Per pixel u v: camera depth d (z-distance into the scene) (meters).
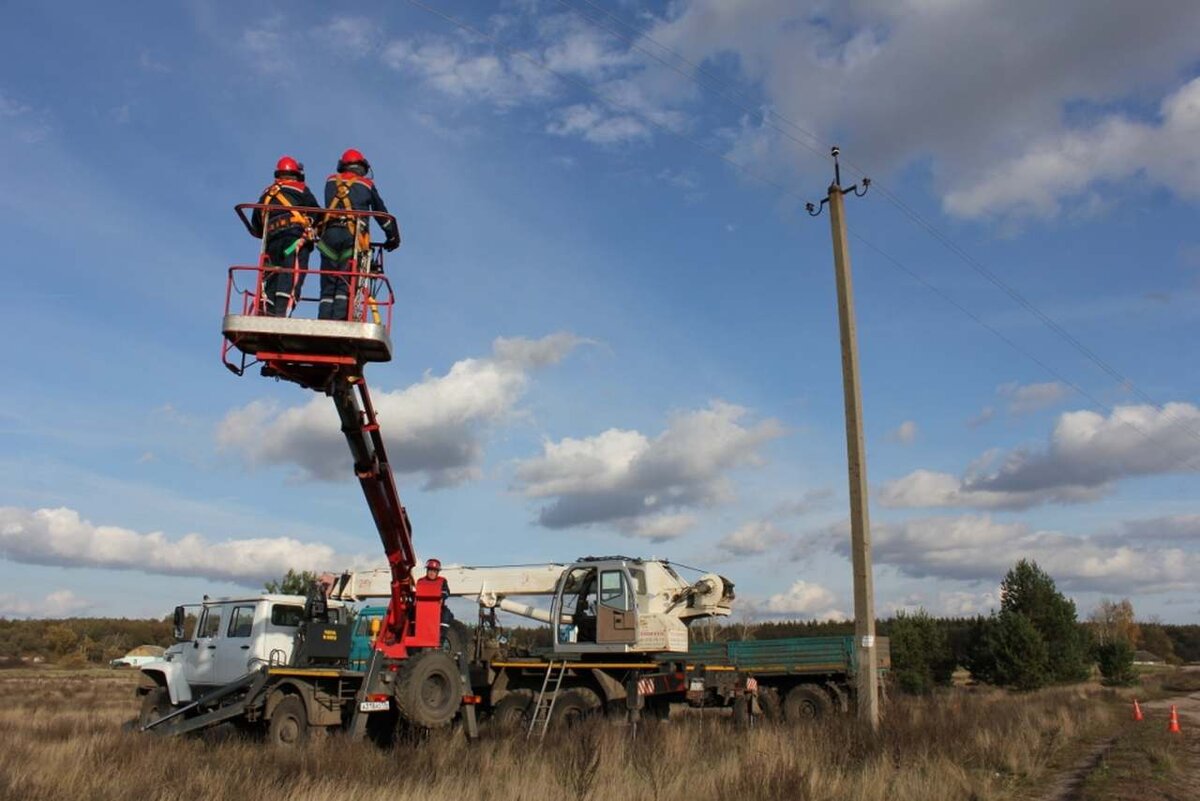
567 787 10.84
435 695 14.98
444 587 15.79
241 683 16.11
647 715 18.39
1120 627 98.38
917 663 46.12
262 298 10.43
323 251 10.89
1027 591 49.41
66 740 15.24
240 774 11.33
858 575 17.44
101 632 92.56
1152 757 15.73
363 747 13.83
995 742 16.25
